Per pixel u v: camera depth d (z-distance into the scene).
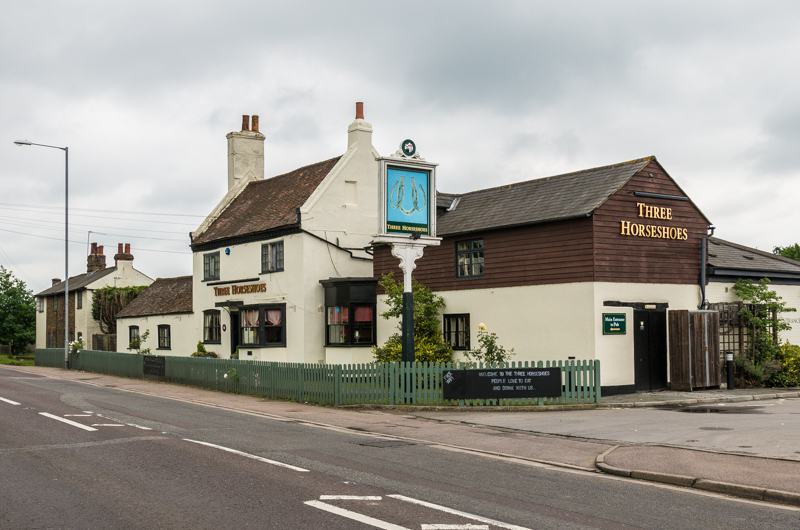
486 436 13.55
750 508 8.04
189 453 11.22
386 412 17.89
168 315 38.00
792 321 24.75
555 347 20.34
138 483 9.05
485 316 22.66
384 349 23.48
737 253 25.11
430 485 9.09
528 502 8.23
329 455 11.27
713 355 20.77
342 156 30.02
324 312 28.53
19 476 9.45
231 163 36.84
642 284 20.44
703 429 13.36
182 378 27.36
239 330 31.66
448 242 24.20
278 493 8.51
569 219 20.09
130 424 14.78
